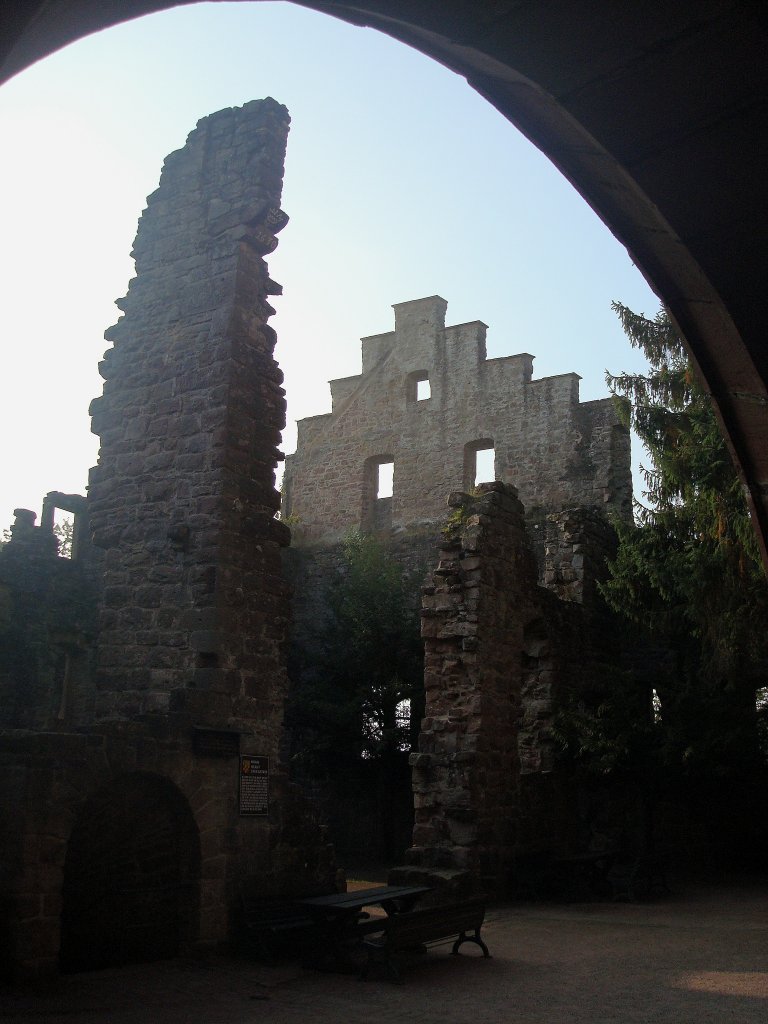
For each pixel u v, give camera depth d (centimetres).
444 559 1755
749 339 267
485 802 1622
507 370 3194
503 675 1739
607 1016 821
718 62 222
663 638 2222
